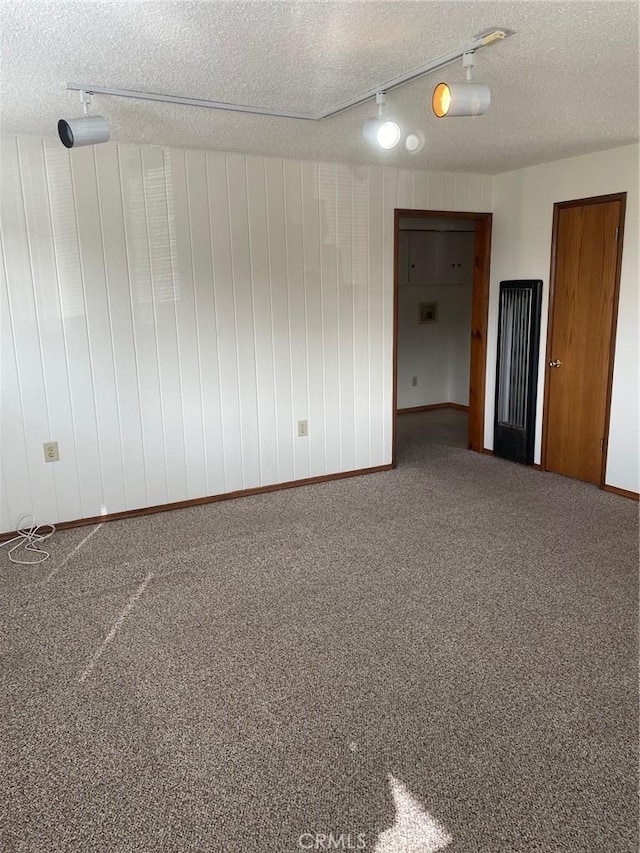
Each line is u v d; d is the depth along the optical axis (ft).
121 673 8.05
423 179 15.83
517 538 12.03
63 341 12.28
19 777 6.40
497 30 6.98
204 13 6.40
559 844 5.56
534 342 16.02
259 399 14.61
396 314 16.21
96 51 7.42
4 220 11.43
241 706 7.40
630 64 8.19
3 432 12.13
